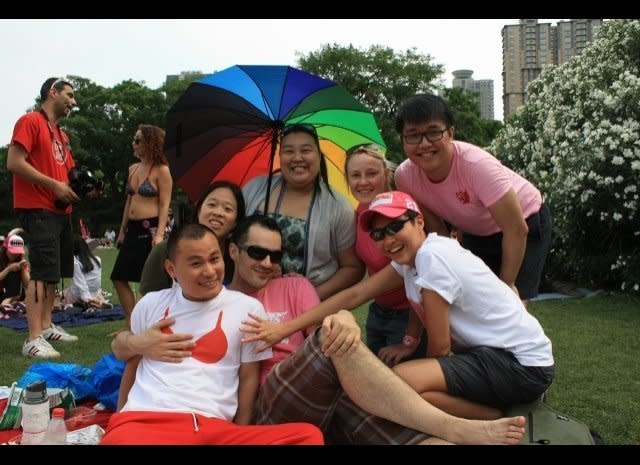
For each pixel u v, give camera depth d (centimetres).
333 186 446
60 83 604
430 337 300
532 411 295
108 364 390
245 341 296
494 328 297
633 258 891
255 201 394
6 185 4341
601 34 1107
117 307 877
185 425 263
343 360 269
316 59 3819
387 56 3806
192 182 440
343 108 411
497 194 359
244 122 421
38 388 314
